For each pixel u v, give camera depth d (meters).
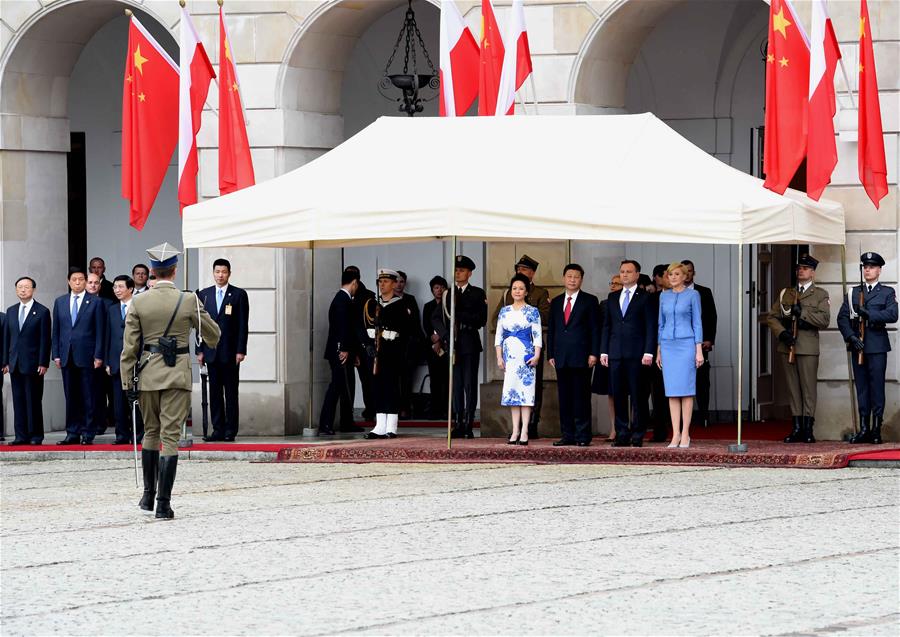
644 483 33.19
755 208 35.66
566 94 43.78
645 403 39.50
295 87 46.41
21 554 25.70
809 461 35.81
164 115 42.56
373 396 44.59
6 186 48.41
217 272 43.25
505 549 25.17
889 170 40.94
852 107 41.19
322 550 25.41
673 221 35.72
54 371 49.50
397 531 27.17
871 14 41.03
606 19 43.41
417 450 38.31
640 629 19.38
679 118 51.47
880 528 26.75
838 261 41.34
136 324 29.78
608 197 36.03
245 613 20.69
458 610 20.59
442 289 50.81
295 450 39.19
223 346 43.03
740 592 21.52
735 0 49.22
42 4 47.66
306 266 46.84
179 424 29.67
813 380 40.03
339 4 45.44
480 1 44.62
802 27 38.03
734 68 50.81
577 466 36.66
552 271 44.50
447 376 50.84
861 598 21.11
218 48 46.34
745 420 49.41
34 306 43.88
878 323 39.22
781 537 25.94
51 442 44.81
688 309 38.09
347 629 19.64
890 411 40.62
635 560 23.98
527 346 39.53
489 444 40.31
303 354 46.81
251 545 26.05
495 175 37.06
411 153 38.34
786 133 37.56
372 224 36.84
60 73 49.41
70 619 20.62
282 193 37.94
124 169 42.31
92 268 47.59
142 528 28.25
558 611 20.42
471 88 43.22
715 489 32.03
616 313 39.00
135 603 21.53
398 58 54.75
